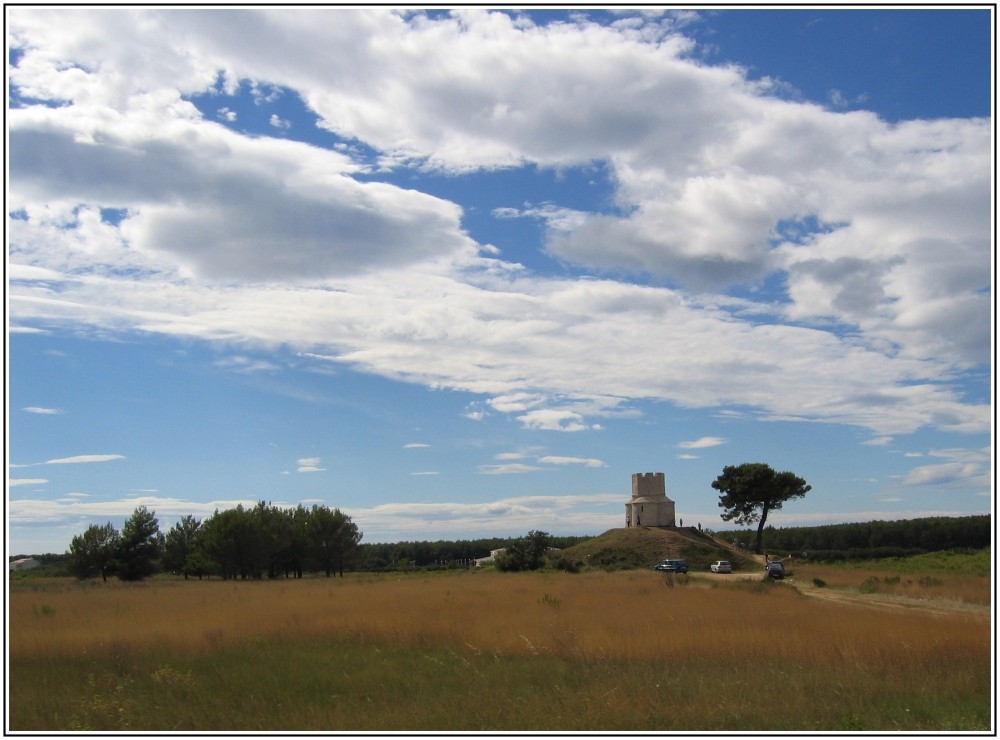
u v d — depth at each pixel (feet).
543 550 298.97
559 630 78.07
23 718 48.19
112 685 56.24
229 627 83.25
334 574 340.18
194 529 322.96
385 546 537.65
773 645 67.97
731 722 45.93
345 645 72.18
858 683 54.44
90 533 263.49
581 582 182.70
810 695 51.70
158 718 48.06
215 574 307.78
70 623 89.76
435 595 132.46
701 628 78.74
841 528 499.51
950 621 85.51
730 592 144.87
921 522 476.13
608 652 66.59
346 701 51.42
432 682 56.65
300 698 52.37
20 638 74.43
